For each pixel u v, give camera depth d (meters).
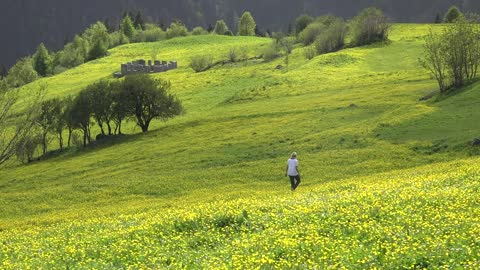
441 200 23.72
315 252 18.17
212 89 120.75
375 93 89.06
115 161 71.25
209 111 99.69
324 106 84.06
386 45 139.88
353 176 45.84
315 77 112.12
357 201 25.84
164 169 61.31
